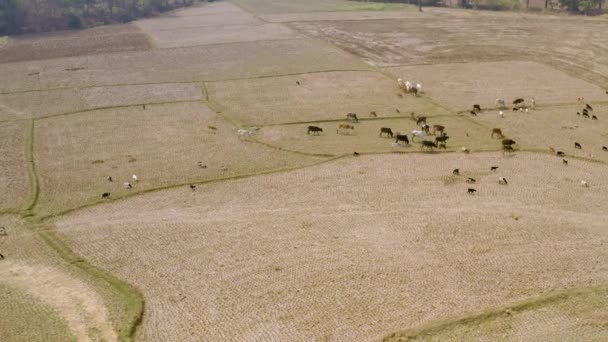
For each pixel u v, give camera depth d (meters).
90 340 28.03
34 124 62.12
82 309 30.66
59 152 53.62
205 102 69.19
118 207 42.62
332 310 30.42
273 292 32.06
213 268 34.50
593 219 39.31
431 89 72.25
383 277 33.19
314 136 56.59
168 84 78.06
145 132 58.81
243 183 46.25
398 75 79.56
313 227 39.00
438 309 30.25
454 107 64.62
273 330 28.89
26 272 34.31
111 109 67.06
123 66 89.88
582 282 32.28
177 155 52.34
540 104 64.94
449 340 27.80
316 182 46.03
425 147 52.59
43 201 43.69
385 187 44.81
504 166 48.34
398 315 29.84
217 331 28.86
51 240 37.78
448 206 41.53
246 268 34.44
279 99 69.69
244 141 55.59
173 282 33.19
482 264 34.28
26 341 28.02
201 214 41.25
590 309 29.89
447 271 33.66
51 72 87.12
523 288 31.91
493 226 38.50
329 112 64.00
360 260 34.97
